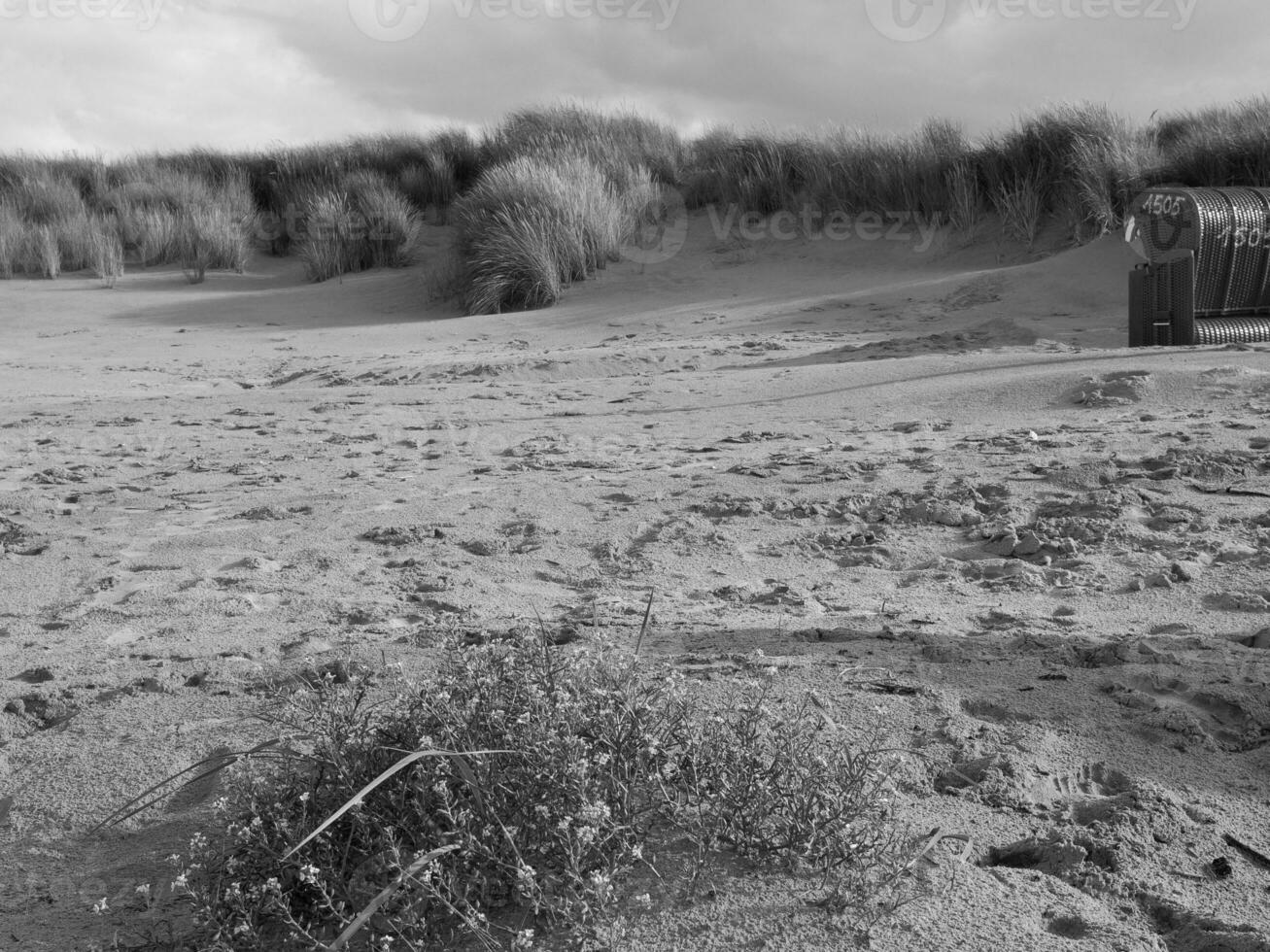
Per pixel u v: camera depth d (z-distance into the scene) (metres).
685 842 2.15
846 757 2.27
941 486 5.25
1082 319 12.22
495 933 1.93
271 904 1.96
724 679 2.97
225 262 21.33
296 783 2.24
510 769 2.07
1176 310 9.84
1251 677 2.97
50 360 13.38
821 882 2.04
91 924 2.09
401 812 2.10
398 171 24.59
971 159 18.41
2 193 23.84
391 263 20.45
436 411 8.73
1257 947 1.87
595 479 5.91
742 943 1.90
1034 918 1.97
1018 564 4.18
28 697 3.14
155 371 12.41
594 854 2.03
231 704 3.00
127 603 4.12
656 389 9.30
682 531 4.79
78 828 2.43
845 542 4.63
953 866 2.12
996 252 16.81
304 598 4.09
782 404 8.14
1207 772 2.53
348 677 3.08
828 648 3.29
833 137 20.09
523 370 10.66
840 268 17.02
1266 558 4.11
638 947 1.90
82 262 21.52
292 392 9.90
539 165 19.05
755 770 2.20
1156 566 4.08
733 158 20.28
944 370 8.81
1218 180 15.65
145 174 25.30
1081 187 16.67
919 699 2.86
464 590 4.14
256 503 5.70
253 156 26.84
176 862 2.09
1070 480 5.27
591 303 15.99
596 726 2.18
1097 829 2.27
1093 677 3.01
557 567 4.42
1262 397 6.92
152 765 2.66
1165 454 5.58
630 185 19.88
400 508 5.43
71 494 6.02
